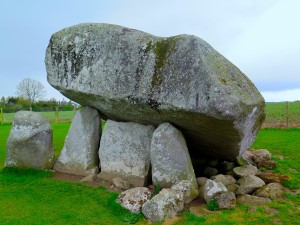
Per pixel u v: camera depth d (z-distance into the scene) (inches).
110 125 360.5
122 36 325.4
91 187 326.6
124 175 341.1
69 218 254.5
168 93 289.4
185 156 307.3
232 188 299.9
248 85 292.0
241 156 388.8
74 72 347.3
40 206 279.9
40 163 370.6
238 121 274.1
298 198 288.8
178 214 259.0
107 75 327.3
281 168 396.5
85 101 369.4
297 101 1443.2
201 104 269.9
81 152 365.1
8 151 371.9
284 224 235.8
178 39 293.7
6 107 1729.8
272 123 812.6
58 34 359.3
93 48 337.7
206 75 269.9
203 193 291.1
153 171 309.6
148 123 344.8
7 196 302.2
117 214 263.4
